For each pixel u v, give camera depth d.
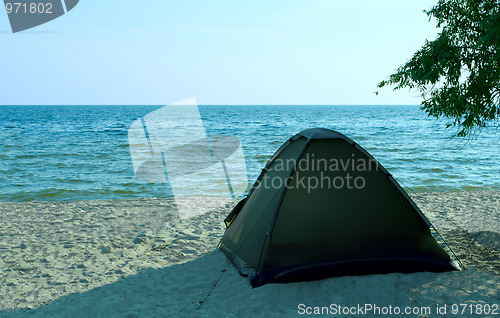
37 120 68.75
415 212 5.23
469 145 28.92
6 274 5.67
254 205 5.73
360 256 5.04
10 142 31.25
